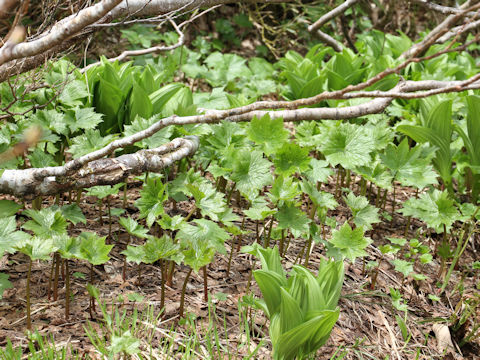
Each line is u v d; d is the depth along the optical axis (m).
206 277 2.37
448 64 4.91
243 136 3.00
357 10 6.91
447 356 2.49
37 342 2.00
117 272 2.50
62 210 2.25
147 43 5.15
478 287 2.85
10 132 2.61
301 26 6.51
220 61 4.96
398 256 3.10
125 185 2.88
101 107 3.20
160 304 2.32
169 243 2.20
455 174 3.60
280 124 2.90
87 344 2.03
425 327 2.65
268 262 2.18
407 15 6.85
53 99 2.65
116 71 3.43
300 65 4.57
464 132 3.55
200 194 2.40
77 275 2.39
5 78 2.56
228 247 2.85
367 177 2.94
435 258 3.19
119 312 2.23
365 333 2.48
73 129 2.77
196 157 3.06
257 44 6.58
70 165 2.35
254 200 2.60
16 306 2.19
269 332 2.11
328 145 3.03
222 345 2.16
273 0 3.27
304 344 2.03
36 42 1.76
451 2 5.80
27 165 3.13
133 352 1.75
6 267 2.40
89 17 1.75
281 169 2.74
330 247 2.49
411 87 3.69
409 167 3.06
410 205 2.96
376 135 3.24
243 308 2.41
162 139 2.85
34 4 3.09
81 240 2.09
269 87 4.64
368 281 2.84
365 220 2.66
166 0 2.91
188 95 3.44
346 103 3.96
